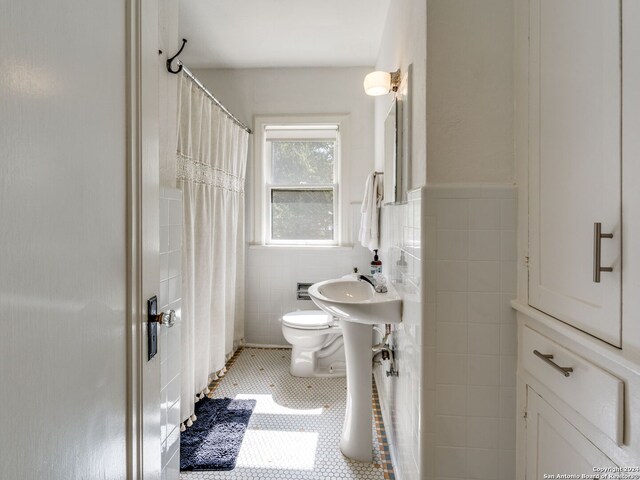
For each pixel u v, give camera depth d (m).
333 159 2.83
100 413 0.55
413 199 1.20
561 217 0.83
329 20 2.12
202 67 2.76
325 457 1.58
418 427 1.12
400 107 1.49
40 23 0.42
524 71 1.00
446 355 1.07
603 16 0.68
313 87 2.75
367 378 1.58
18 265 0.39
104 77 0.56
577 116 0.77
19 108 0.39
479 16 1.06
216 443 1.63
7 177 0.38
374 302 1.39
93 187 0.53
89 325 0.52
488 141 1.07
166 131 1.43
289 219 2.87
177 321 1.25
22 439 0.40
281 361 2.56
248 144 2.80
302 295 2.77
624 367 0.62
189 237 1.75
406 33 1.40
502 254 1.06
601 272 0.69
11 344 0.38
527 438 1.00
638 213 0.61
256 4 1.96
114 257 0.59
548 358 0.85
